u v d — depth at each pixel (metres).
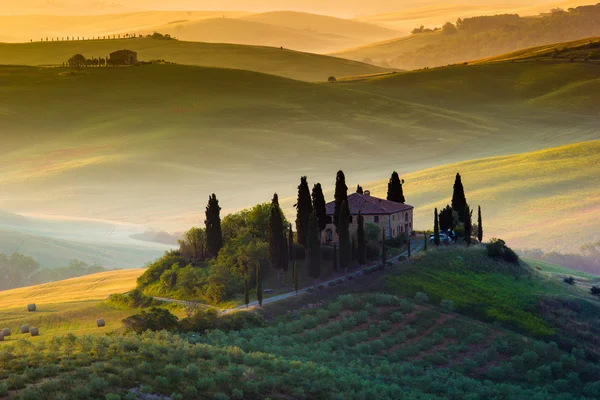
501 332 138.38
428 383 113.56
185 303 147.50
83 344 102.88
